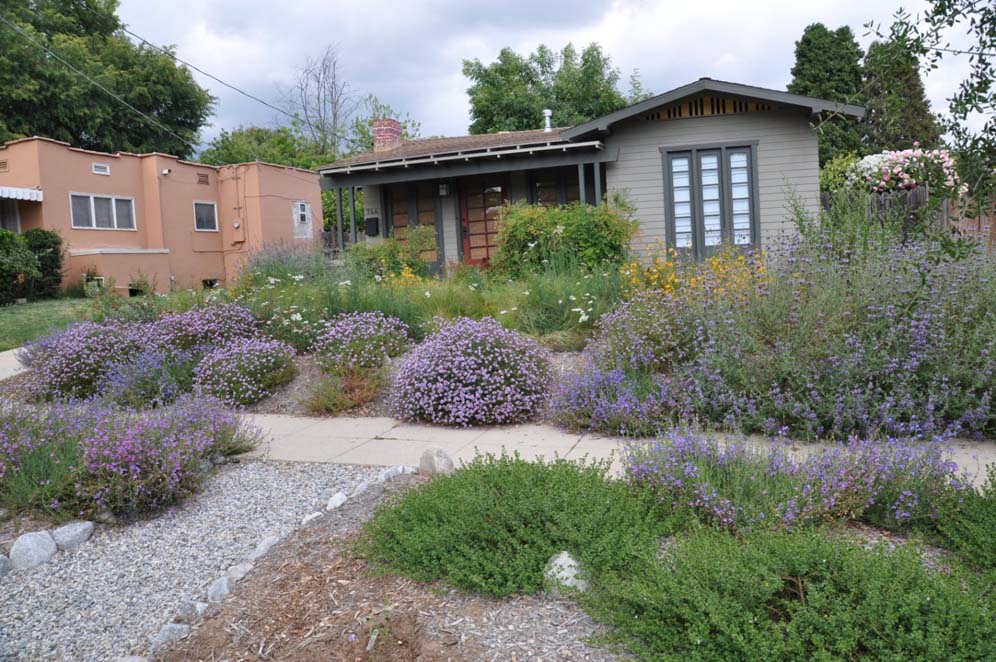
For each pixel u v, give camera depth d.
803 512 3.75
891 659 2.44
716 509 3.77
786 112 14.12
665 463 4.26
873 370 5.96
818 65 29.05
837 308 6.67
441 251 17.30
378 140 20.73
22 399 8.62
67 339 9.57
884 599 2.70
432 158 15.54
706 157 14.55
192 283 22.44
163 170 23.31
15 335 13.49
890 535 3.80
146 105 33.25
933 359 5.95
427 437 6.71
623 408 6.33
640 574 3.24
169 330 9.78
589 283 10.37
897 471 3.99
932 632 2.49
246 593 3.64
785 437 5.65
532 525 3.68
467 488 4.06
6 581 4.16
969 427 5.68
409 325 10.11
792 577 2.98
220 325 9.97
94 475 5.11
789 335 6.63
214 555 4.28
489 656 2.90
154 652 3.24
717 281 8.15
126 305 11.87
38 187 20.22
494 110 33.78
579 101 35.09
